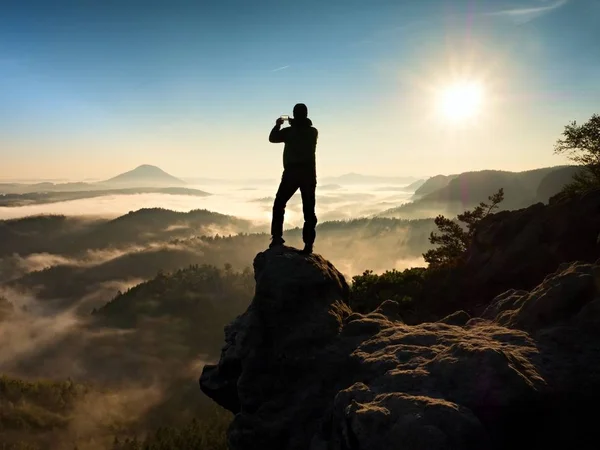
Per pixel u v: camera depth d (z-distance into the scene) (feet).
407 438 17.38
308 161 33.78
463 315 36.47
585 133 89.86
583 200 69.21
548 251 69.46
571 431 19.86
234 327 37.70
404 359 24.32
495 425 19.02
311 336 29.68
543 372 21.35
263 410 28.48
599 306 24.99
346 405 21.77
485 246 80.48
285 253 33.17
